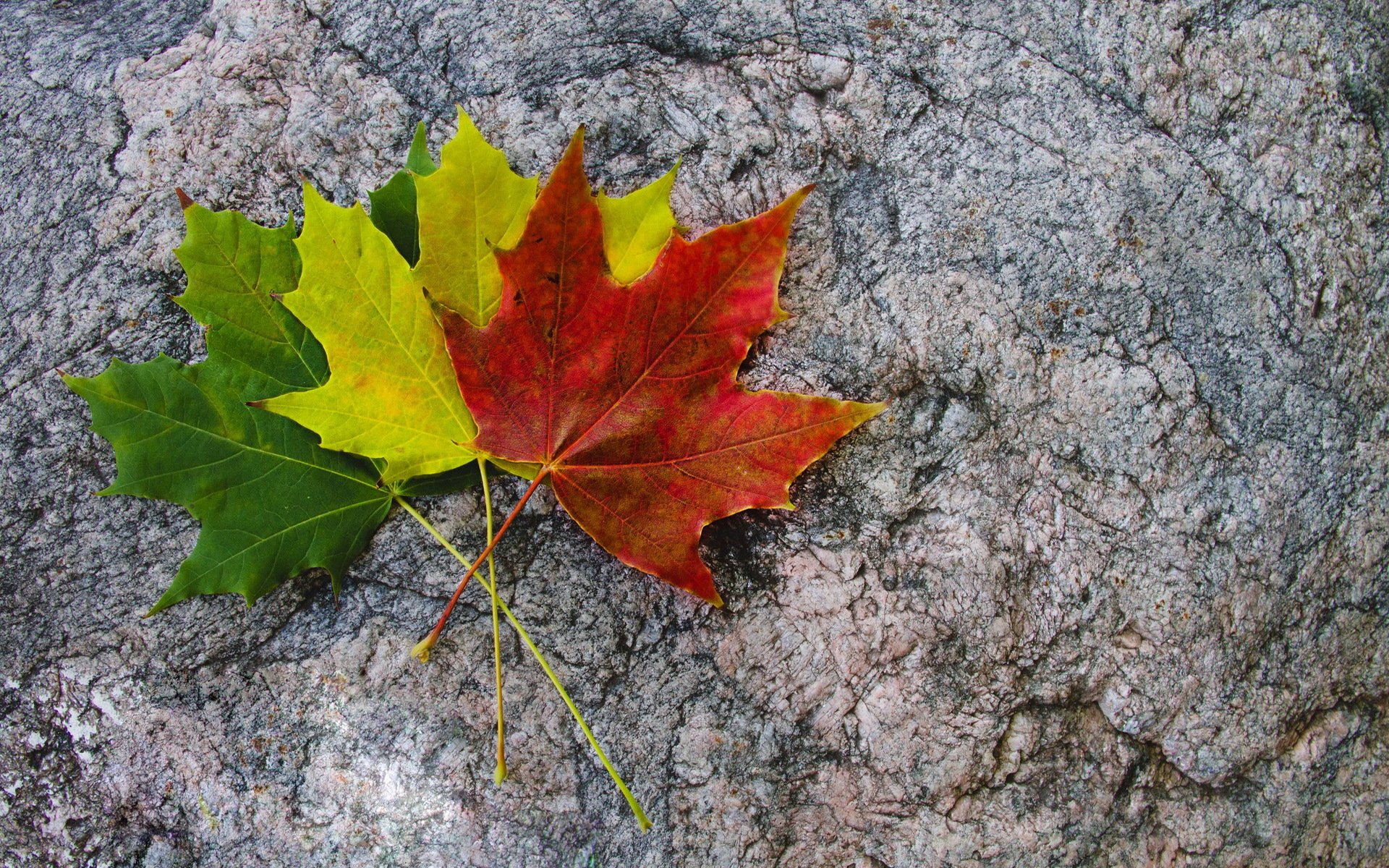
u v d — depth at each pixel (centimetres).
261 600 65
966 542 65
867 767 65
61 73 69
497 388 62
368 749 64
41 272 67
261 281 63
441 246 62
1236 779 67
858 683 65
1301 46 69
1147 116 68
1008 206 67
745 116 68
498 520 65
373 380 62
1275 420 67
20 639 65
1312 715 68
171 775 64
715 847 64
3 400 66
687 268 61
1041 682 66
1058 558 66
